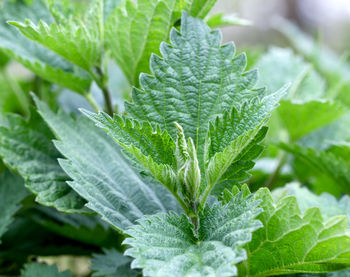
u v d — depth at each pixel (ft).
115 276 0.88
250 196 0.75
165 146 0.79
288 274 0.84
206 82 0.84
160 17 0.87
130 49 0.90
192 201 0.79
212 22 0.99
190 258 0.73
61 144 0.83
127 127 0.77
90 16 0.90
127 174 0.87
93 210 0.79
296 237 0.76
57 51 0.89
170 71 0.83
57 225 0.95
